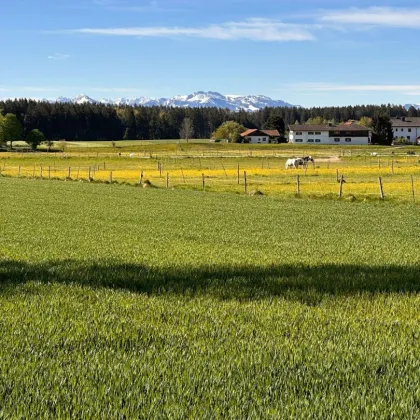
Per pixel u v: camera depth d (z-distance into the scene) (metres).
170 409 5.78
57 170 88.00
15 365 6.98
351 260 16.33
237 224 26.95
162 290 11.68
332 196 44.06
